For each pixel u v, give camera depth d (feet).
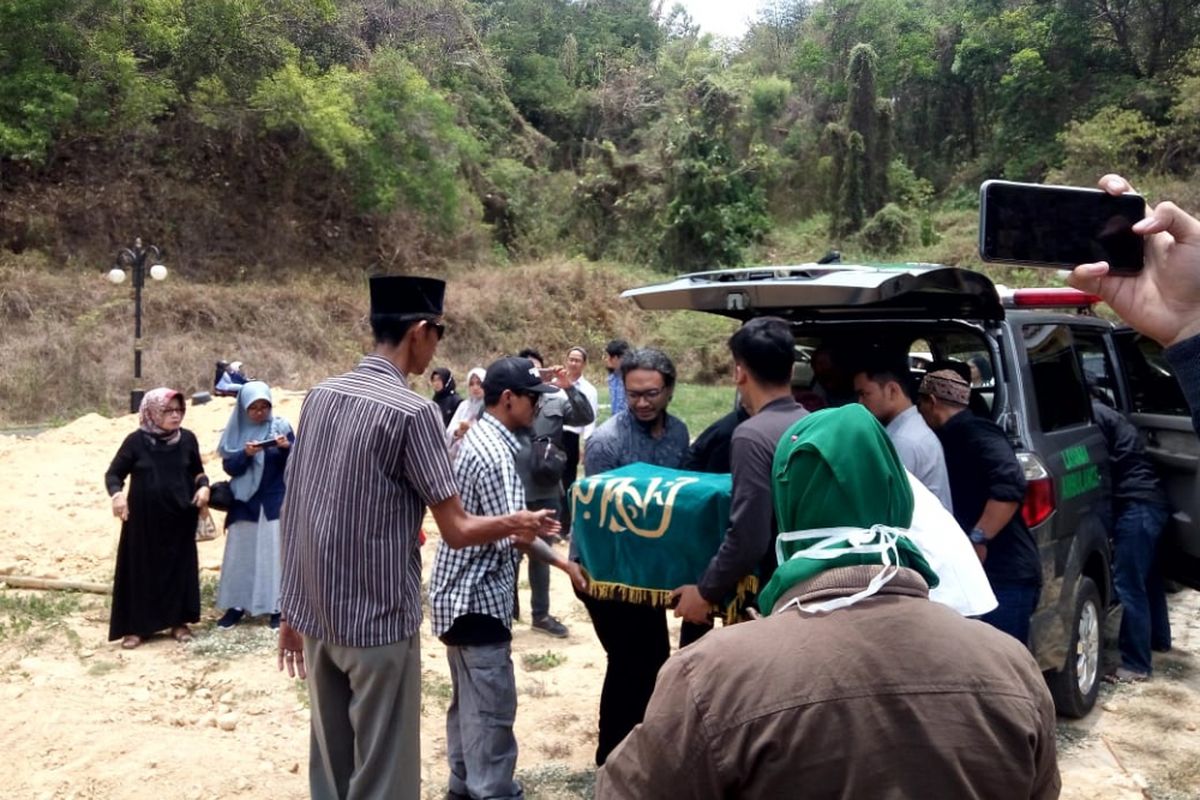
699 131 137.80
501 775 13.15
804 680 4.75
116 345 82.38
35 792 14.24
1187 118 117.60
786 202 153.17
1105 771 15.21
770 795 4.69
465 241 118.21
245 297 92.94
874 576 5.08
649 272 126.41
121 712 17.20
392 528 11.03
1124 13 133.90
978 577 9.84
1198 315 5.54
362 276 108.06
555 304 111.04
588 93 162.40
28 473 36.76
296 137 106.22
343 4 123.95
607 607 13.82
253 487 21.80
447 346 104.12
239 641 21.24
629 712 14.07
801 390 17.75
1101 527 17.46
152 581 20.79
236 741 16.24
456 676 13.61
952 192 147.74
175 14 101.71
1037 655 15.51
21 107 89.86
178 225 98.32
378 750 11.13
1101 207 5.78
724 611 12.16
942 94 158.20
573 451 27.35
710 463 15.30
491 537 11.54
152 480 20.77
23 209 91.76
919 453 13.23
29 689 18.04
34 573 26.45
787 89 160.56
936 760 4.61
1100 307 39.75
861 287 12.82
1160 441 19.77
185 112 101.45
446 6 147.43
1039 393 16.51
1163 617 20.52
